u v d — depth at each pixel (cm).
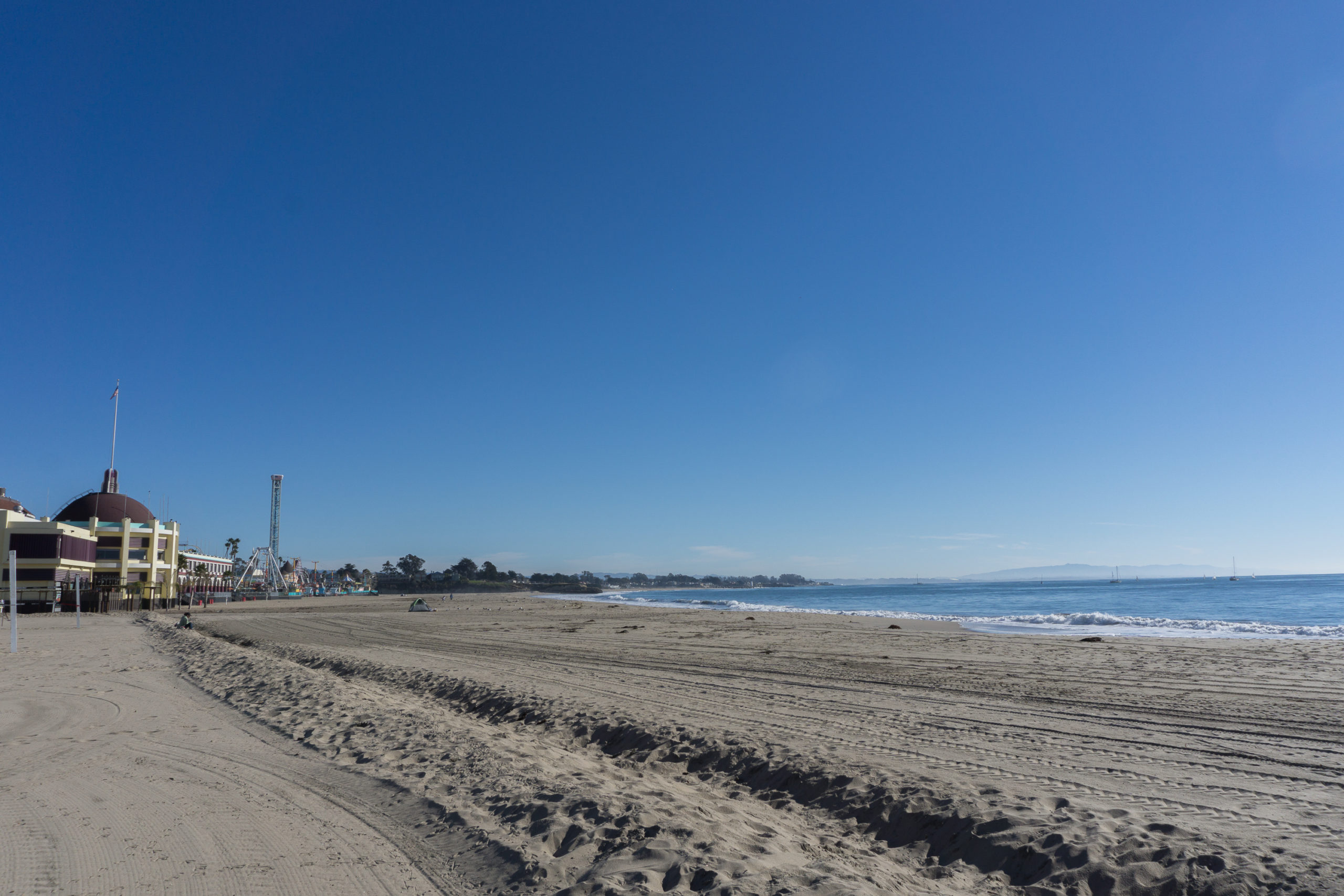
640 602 10712
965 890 541
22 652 2505
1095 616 3934
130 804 725
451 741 957
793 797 773
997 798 693
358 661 2066
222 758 918
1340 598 7619
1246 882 501
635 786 747
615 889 495
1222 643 2348
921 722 1102
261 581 14888
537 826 625
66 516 7919
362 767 852
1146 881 522
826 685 1523
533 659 2155
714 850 554
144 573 7950
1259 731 1012
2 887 525
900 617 4772
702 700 1334
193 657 2225
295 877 544
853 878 518
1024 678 1585
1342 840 570
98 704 1358
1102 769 815
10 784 805
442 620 5009
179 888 525
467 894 514
